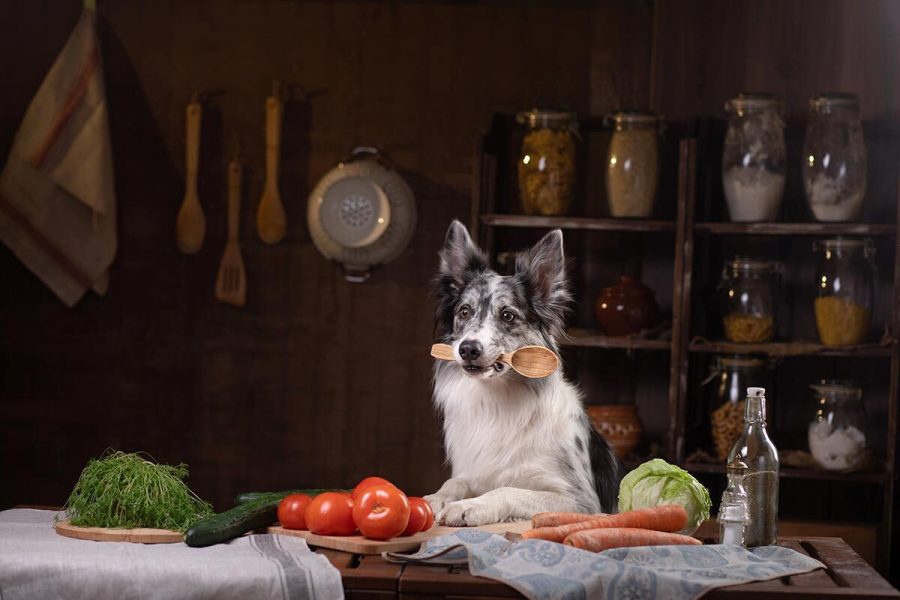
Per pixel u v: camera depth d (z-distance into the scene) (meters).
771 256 4.61
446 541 2.28
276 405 4.97
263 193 4.90
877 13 4.51
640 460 4.35
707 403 4.61
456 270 3.22
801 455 4.25
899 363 4.06
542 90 4.82
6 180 4.81
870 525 4.26
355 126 4.89
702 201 4.57
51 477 4.97
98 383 4.96
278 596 2.09
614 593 2.09
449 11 4.85
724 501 2.42
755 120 4.24
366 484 2.41
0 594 2.09
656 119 4.34
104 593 2.10
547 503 2.81
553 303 3.18
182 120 4.90
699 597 2.08
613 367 4.74
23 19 4.86
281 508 2.47
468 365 2.96
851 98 4.18
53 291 4.90
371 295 4.92
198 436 4.98
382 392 4.95
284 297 4.93
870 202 4.51
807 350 4.16
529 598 2.08
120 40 4.88
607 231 4.74
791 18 4.59
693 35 4.67
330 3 4.86
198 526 2.34
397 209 4.81
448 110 4.87
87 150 4.74
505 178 4.74
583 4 4.80
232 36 4.88
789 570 2.23
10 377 4.96
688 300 4.22
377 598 2.15
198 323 4.95
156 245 4.94
